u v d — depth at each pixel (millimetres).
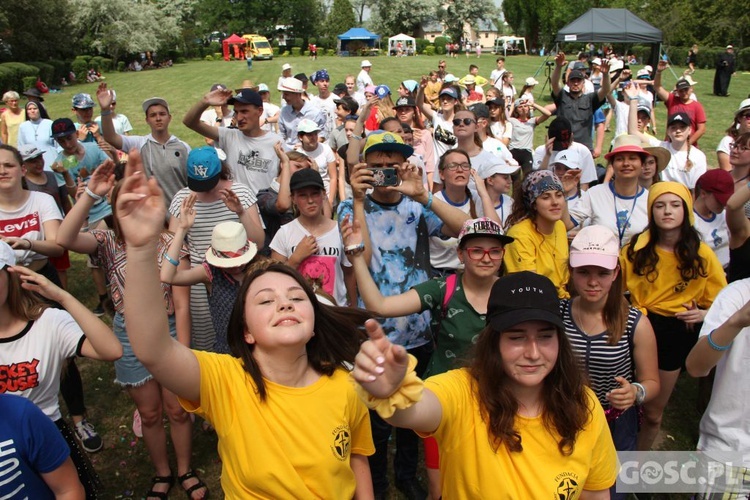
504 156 7285
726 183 4742
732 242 4527
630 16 24344
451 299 3408
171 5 74500
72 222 3844
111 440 4828
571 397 2285
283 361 2389
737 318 2818
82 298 7539
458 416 2279
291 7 89875
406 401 1802
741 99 25531
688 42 46875
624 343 3244
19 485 2410
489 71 43469
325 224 4473
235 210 4531
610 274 3164
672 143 7070
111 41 55469
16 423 2398
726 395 3111
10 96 11141
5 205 4805
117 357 3047
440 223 4227
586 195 5312
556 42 25250
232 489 2332
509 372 2252
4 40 40812
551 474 2242
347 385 2484
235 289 3777
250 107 6352
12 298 2982
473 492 2275
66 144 7391
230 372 2340
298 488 2264
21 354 2994
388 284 4074
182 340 4062
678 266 4008
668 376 4109
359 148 5859
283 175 5848
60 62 42688
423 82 10641
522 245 4098
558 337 2314
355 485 2533
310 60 65000
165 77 45844
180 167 6660
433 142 8539
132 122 22625
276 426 2301
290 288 2395
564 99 9711
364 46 77562
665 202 3910
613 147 5215
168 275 3877
